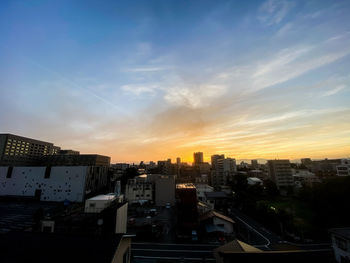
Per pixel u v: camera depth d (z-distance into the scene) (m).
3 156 71.00
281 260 8.62
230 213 33.22
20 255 7.27
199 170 110.12
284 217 23.59
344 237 14.72
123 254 8.65
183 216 24.14
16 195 45.50
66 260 6.91
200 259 16.36
